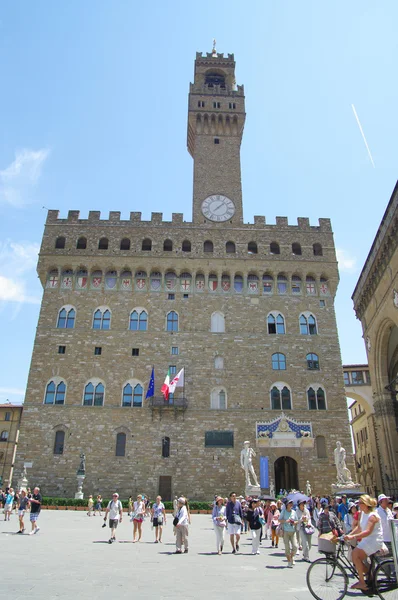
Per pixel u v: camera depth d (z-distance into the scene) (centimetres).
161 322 6238
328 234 6875
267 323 6322
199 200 7125
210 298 6412
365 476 9275
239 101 7931
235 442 5634
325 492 5462
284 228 6875
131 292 6400
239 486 5444
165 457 5541
